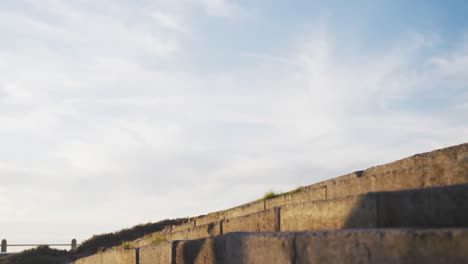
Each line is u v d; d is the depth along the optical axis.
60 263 23.52
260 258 5.88
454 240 3.76
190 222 14.09
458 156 6.84
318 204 6.43
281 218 7.38
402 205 5.30
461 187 4.86
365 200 5.62
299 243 5.23
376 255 4.31
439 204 4.99
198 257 7.75
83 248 26.08
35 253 26.33
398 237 4.14
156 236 14.83
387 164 8.05
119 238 26.48
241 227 8.80
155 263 9.49
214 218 12.48
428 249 3.92
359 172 8.61
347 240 4.61
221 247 6.94
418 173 6.17
